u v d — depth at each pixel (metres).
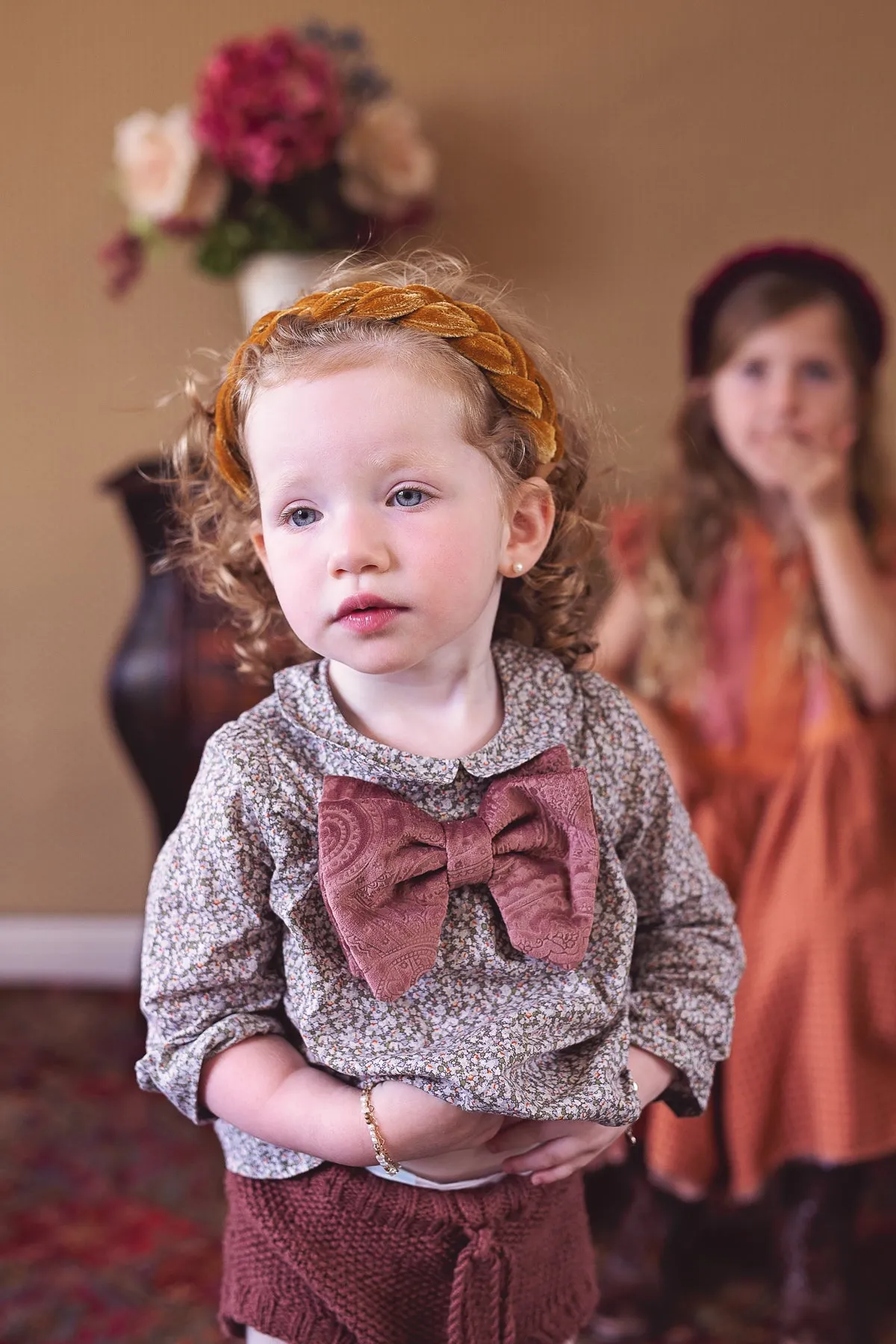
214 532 1.16
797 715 1.84
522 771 0.97
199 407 1.10
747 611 1.91
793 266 1.99
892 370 2.53
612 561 1.98
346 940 0.88
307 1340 0.98
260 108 2.33
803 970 1.65
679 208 2.61
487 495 0.91
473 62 2.63
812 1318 1.56
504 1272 0.97
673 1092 1.02
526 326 1.13
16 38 2.70
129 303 2.74
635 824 1.04
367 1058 0.90
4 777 2.88
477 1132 0.91
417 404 0.88
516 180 2.64
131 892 2.90
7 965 2.91
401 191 2.43
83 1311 1.68
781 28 2.55
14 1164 2.07
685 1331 1.62
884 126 2.54
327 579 0.86
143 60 2.69
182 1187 2.00
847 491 1.94
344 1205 0.97
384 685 0.96
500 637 1.11
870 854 1.72
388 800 0.92
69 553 2.81
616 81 2.60
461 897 0.93
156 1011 0.95
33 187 2.73
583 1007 0.92
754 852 1.78
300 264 2.45
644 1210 1.69
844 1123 1.59
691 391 2.02
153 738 2.13
